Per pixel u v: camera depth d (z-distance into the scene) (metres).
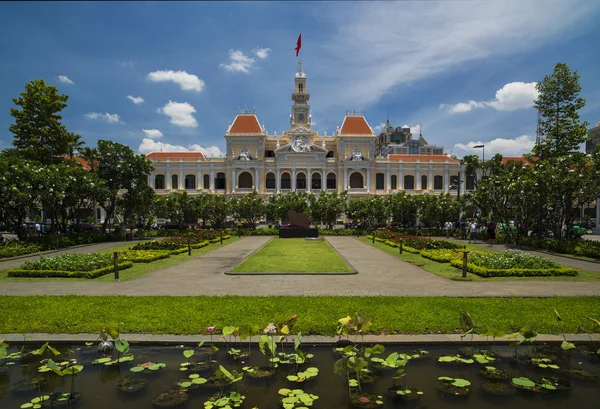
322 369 6.71
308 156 74.81
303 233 38.72
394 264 18.41
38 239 26.67
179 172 75.44
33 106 39.91
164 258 21.09
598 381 6.27
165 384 6.18
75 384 6.23
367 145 77.69
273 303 10.19
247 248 27.22
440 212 41.62
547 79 35.62
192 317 8.98
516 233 29.94
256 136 75.19
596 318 8.95
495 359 7.07
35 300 10.64
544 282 13.51
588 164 25.14
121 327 7.38
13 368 6.87
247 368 6.67
